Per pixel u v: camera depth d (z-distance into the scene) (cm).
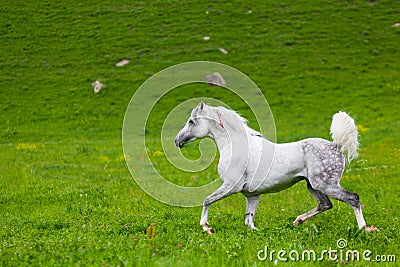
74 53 4828
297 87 4241
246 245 960
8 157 2309
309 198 1590
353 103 3891
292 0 5934
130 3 5850
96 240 983
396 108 3728
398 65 4609
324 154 1094
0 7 5550
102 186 1778
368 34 5188
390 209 1382
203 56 4788
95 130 3428
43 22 5347
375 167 2133
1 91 4097
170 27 5356
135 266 821
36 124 3547
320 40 5109
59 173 1994
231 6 5794
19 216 1346
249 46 4997
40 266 830
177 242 979
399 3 5775
